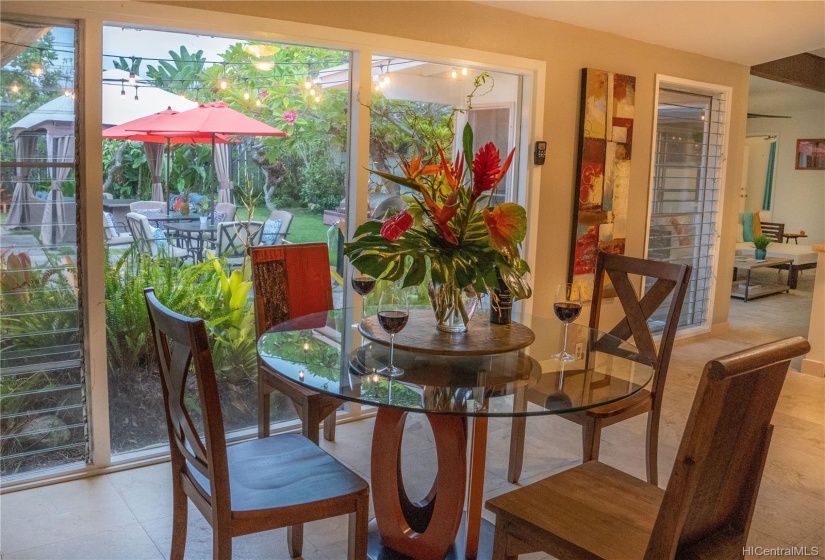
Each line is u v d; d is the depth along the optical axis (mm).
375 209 3768
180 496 2135
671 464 3316
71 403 2988
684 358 5199
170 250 3193
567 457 3352
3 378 2832
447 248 2217
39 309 2857
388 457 2326
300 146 3500
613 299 4965
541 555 2506
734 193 5836
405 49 3605
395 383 2004
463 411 1812
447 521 2217
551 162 4410
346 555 2467
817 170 10312
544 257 4492
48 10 2654
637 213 5023
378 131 3730
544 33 4215
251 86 3316
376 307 2988
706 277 5836
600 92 4535
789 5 4316
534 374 2158
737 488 1694
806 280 9188
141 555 2424
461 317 2396
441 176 2312
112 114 2973
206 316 3332
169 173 3150
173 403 1966
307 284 3146
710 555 1647
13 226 2760
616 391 2025
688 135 5434
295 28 3225
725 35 4824
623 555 1673
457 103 4016
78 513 2701
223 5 3027
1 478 2883
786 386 4605
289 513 1883
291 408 3654
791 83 6621
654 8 4238
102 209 2891
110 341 3086
